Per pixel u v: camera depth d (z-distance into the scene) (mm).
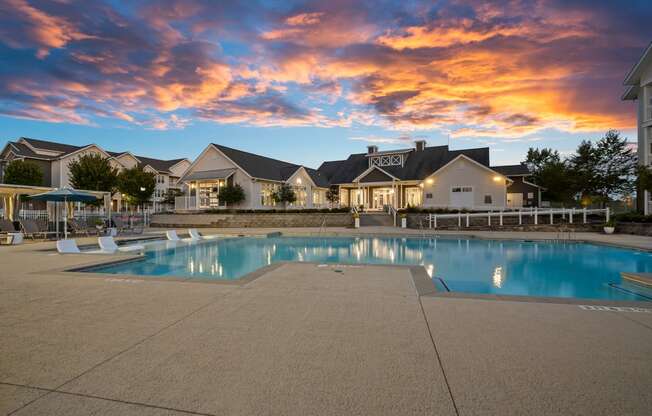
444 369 2955
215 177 31234
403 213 27656
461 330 3967
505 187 28031
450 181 29719
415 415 2262
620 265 11484
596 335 3811
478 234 19688
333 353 3311
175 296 5590
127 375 2859
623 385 2680
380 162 36344
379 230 23391
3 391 2604
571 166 38438
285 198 33031
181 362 3111
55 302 5219
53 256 10609
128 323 4238
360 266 8391
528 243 16719
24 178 31016
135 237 18312
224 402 2434
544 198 38312
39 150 38031
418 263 12094
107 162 34562
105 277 7098
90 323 4242
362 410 2324
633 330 3979
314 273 7559
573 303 5152
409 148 36312
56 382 2744
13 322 4281
